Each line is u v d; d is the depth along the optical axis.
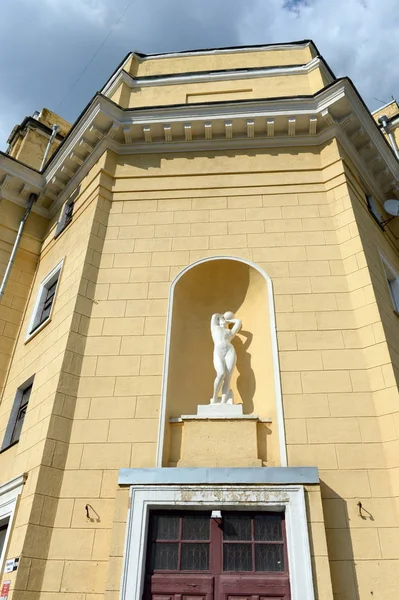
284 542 7.23
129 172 12.14
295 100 11.97
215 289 10.82
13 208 14.12
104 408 8.71
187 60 15.16
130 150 12.53
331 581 6.80
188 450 8.19
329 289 9.83
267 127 12.05
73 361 9.20
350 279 9.91
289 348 9.12
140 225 11.20
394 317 10.16
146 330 9.59
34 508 7.61
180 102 13.67
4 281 12.48
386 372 8.54
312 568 6.70
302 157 11.97
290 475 7.42
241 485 7.39
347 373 8.74
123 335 9.56
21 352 11.71
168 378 9.04
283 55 14.87
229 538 7.35
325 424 8.23
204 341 10.32
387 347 8.78
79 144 12.83
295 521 7.07
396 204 13.40
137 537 7.11
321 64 13.63
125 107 13.61
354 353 8.96
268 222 10.95
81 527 7.59
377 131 12.76
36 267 13.77
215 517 7.34
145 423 8.48
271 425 8.48
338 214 10.88
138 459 8.10
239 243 10.68
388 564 6.95
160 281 10.27
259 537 7.33
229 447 8.14
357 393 8.51
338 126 12.02
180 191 11.68
